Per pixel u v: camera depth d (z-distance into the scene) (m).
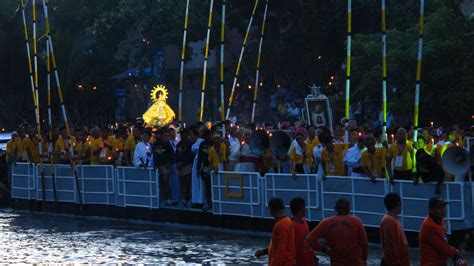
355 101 49.34
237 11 62.50
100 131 38.62
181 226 34.66
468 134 34.31
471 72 46.22
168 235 32.19
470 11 55.41
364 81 46.41
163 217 35.38
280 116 58.09
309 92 61.19
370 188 27.61
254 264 25.42
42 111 69.69
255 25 64.31
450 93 45.31
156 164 35.34
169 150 35.53
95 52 74.06
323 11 60.84
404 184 26.59
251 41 65.38
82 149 39.06
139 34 69.25
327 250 17.22
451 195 25.59
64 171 39.97
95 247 29.53
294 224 17.98
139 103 69.50
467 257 24.66
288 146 30.98
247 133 32.69
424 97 45.16
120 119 69.31
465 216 25.42
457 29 46.28
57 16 77.31
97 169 38.19
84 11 76.94
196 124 35.44
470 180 25.77
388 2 54.84
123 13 66.75
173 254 27.61
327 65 61.22
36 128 42.47
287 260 17.45
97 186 38.28
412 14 51.19
